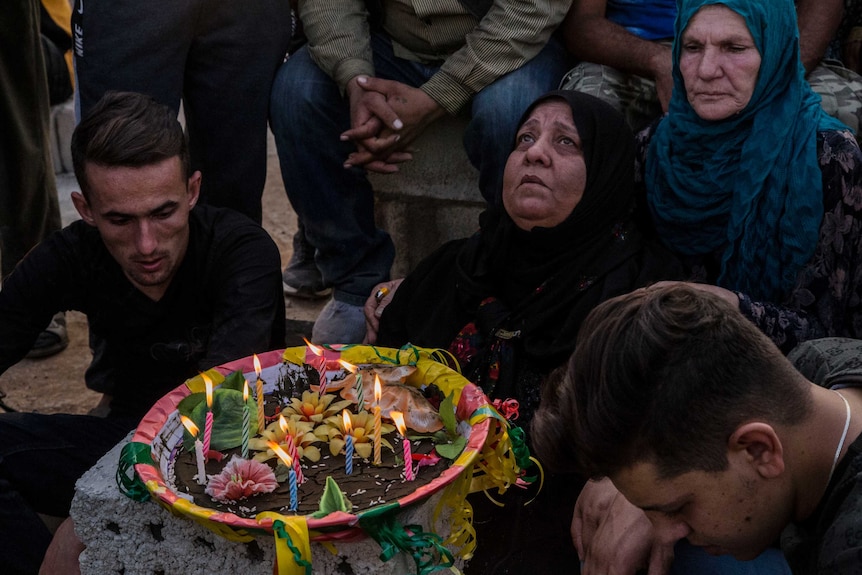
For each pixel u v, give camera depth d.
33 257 2.20
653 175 2.48
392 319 2.52
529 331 2.21
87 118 2.01
